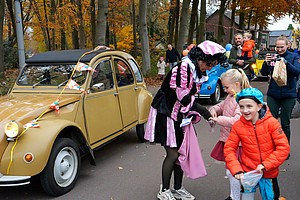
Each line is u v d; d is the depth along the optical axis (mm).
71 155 4328
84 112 4691
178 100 3611
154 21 33938
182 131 3680
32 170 3771
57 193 4109
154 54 26141
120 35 31000
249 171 3111
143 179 4652
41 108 4199
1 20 14516
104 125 5105
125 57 6090
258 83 15797
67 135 4539
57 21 23594
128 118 5840
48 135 3914
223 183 4441
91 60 5000
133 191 4254
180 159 3699
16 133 3730
